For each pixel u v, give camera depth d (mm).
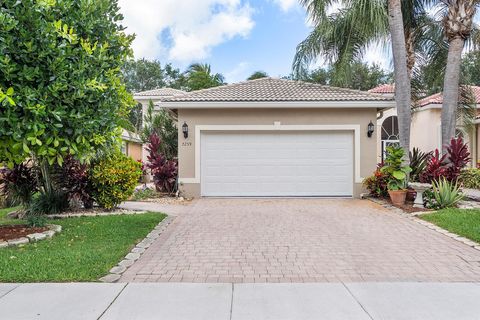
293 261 6133
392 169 11766
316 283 5094
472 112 15680
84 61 7109
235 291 4797
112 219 9312
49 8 6754
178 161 14031
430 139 19438
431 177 12047
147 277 5352
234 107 13469
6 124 6359
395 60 12406
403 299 4539
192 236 7809
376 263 6023
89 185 10617
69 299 4516
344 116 13734
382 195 12898
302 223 9070
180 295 4660
